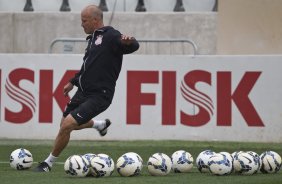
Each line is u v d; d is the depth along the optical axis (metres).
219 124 46.44
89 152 41.28
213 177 28.78
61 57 47.25
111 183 26.86
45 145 44.53
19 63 47.69
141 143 45.84
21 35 60.81
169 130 46.78
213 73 46.31
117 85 46.91
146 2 61.12
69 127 30.59
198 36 58.47
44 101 47.50
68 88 32.03
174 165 30.36
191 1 60.59
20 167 31.70
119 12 59.50
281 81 45.97
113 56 31.11
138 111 46.94
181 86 46.56
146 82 46.72
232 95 46.25
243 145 45.16
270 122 46.16
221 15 56.19
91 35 31.59
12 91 47.81
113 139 47.34
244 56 46.06
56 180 27.72
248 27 55.75
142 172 30.66
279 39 55.28
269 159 30.00
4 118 48.00
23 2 62.38
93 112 30.77
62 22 60.22
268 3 55.28
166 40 53.78
